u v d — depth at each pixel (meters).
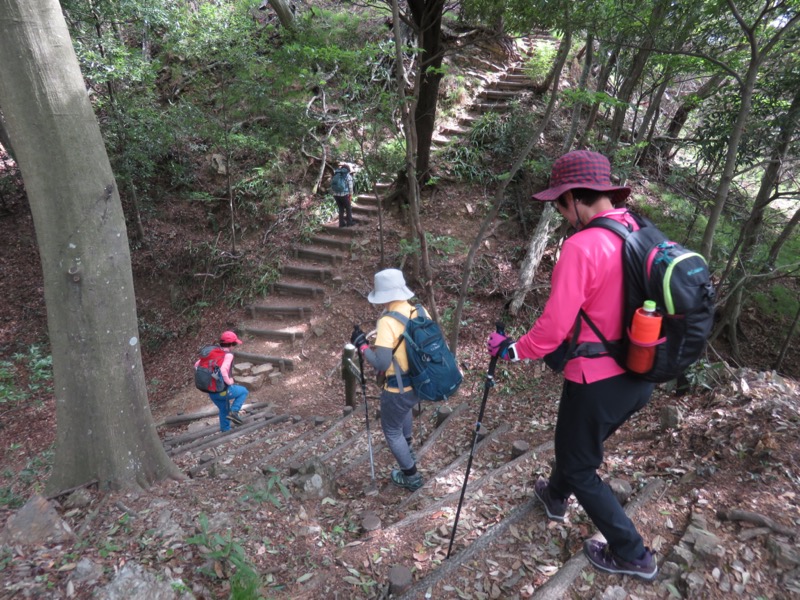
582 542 2.36
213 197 10.14
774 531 2.13
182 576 2.24
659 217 9.05
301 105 9.41
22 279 10.63
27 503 2.66
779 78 5.44
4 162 12.23
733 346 7.91
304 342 8.21
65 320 2.99
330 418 6.01
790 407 3.05
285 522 2.83
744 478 2.54
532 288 8.12
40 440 6.53
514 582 2.21
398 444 3.34
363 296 8.76
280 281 9.29
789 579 1.92
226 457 4.70
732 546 2.10
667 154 11.02
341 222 9.91
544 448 3.55
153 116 9.16
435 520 2.81
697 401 3.64
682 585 1.99
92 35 8.42
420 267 8.66
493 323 7.93
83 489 3.06
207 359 5.52
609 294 1.77
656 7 4.56
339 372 7.49
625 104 5.15
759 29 5.56
